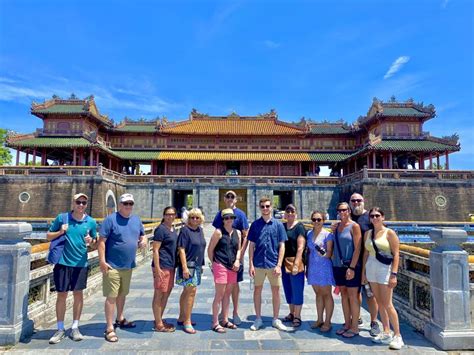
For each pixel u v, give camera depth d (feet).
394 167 168.96
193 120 200.75
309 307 35.22
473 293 24.53
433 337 24.58
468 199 139.23
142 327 27.76
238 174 192.65
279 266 27.20
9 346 23.45
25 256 25.32
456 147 154.10
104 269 25.13
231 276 27.66
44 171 142.10
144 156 178.91
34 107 161.79
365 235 26.20
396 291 32.86
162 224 27.61
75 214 25.88
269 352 23.08
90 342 24.41
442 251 24.43
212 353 22.88
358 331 26.71
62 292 24.82
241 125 196.75
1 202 138.92
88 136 162.71
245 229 30.55
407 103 171.94
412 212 138.00
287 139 189.67
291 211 29.09
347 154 186.91
